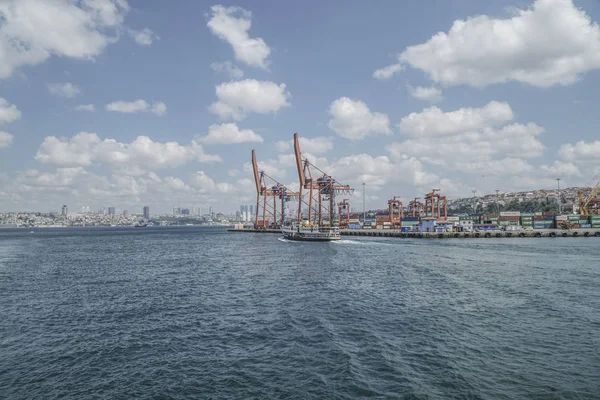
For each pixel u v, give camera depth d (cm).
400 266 5338
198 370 1759
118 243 11738
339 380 1620
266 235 17050
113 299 3316
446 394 1485
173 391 1555
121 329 2417
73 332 2366
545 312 2703
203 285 3966
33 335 2311
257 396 1498
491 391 1506
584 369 1709
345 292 3491
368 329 2334
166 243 11562
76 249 9281
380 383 1587
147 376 1703
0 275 4844
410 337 2173
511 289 3559
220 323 2520
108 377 1700
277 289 3678
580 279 4100
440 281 4053
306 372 1711
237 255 7300
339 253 7406
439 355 1891
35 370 1783
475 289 3581
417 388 1536
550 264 5441
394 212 17525
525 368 1725
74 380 1673
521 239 11850
